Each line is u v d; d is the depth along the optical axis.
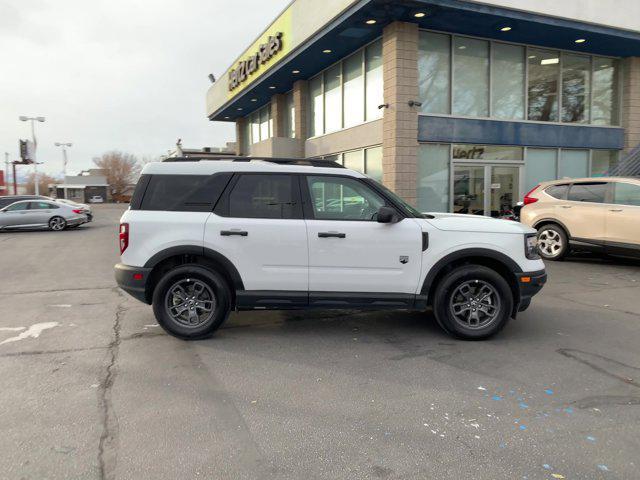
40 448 2.83
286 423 3.15
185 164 4.98
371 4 11.12
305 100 18.31
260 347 4.67
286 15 15.61
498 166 14.08
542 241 9.97
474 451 2.80
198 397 3.54
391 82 12.52
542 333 5.08
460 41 13.38
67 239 16.03
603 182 9.17
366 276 4.80
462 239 4.79
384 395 3.57
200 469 2.62
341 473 2.58
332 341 4.85
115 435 2.98
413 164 12.70
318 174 4.93
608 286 7.44
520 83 14.30
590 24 12.92
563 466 2.65
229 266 4.80
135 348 4.64
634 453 2.78
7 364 4.21
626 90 15.72
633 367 4.12
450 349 4.60
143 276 4.80
